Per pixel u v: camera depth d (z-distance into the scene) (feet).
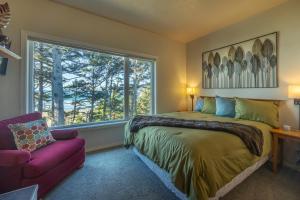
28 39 7.64
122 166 7.63
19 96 7.44
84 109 9.71
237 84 10.34
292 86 7.32
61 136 7.16
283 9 8.22
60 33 8.46
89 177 6.62
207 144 4.82
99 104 10.25
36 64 8.15
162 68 12.82
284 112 8.22
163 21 10.41
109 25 10.14
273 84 8.63
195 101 13.42
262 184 6.19
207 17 9.80
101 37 9.83
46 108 8.48
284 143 8.05
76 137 7.64
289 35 8.04
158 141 5.94
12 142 5.65
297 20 7.76
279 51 8.41
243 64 10.00
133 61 11.61
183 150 4.74
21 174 4.80
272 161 7.35
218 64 11.56
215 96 11.45
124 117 11.21
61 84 8.90
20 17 7.40
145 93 12.27
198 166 4.29
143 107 12.17
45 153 5.62
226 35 11.06
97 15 9.66
